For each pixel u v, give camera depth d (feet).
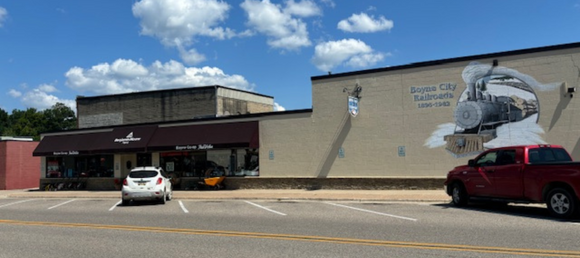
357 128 69.15
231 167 79.82
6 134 254.88
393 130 66.54
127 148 86.53
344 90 70.44
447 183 48.70
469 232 31.55
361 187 68.23
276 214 45.09
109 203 63.41
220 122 80.89
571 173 35.99
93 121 128.57
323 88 72.23
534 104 58.08
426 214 41.39
